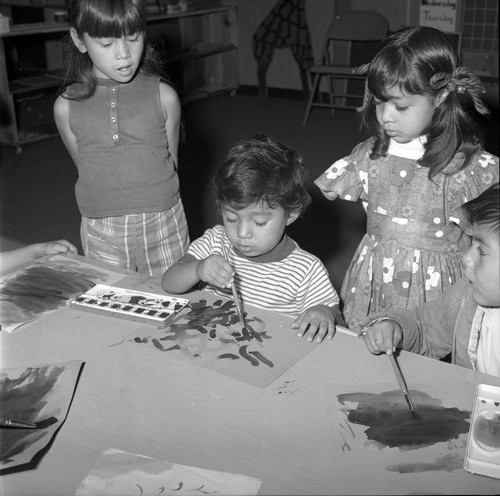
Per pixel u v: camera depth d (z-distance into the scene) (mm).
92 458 832
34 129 4566
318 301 1314
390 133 1450
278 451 834
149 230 1777
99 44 1572
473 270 991
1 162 4102
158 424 889
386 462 814
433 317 1212
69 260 1384
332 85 5082
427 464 811
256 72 5844
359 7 5230
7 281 1289
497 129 4449
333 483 782
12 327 1128
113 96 1704
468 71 1388
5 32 4078
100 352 1059
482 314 1149
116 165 1725
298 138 4523
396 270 1572
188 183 3670
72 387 965
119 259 1794
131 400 939
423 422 882
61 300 1220
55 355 1053
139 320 1143
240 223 1210
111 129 1709
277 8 5523
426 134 1469
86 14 1537
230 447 843
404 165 1523
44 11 5109
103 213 1755
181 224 1863
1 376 1000
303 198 1271
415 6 5043
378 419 889
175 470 804
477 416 891
